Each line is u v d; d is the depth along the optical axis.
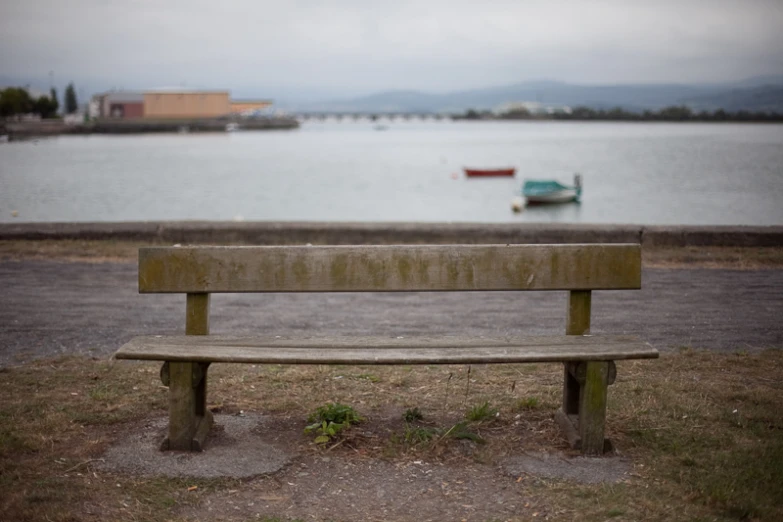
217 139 139.00
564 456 4.20
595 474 3.97
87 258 10.80
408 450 4.28
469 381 5.48
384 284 4.42
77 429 4.51
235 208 37.19
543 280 4.47
